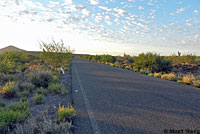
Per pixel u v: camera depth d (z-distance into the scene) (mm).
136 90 7281
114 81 9914
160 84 9180
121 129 3201
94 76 12164
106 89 7418
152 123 3533
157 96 6141
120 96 6070
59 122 3504
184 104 5078
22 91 6996
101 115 3998
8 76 9758
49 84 8062
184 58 26547
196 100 5594
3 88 6445
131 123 3512
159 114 4129
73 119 3723
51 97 6066
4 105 5109
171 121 3660
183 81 10242
